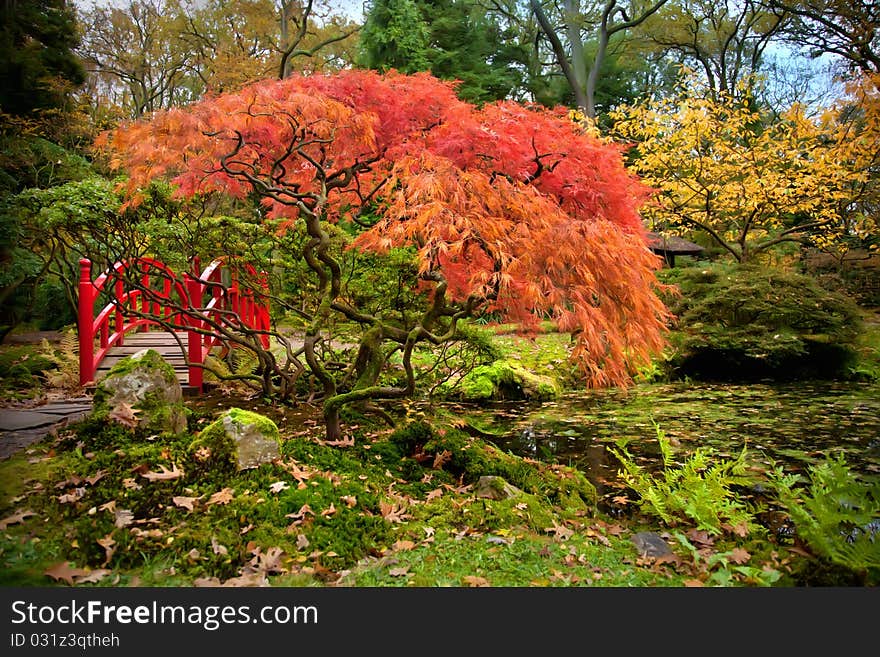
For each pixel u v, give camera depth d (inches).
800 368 365.4
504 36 846.5
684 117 448.1
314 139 172.4
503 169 160.7
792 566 110.7
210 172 161.0
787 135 444.8
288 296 224.8
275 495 116.8
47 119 430.0
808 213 532.7
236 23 730.8
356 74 171.2
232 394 222.2
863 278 555.5
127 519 103.3
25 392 205.6
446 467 156.4
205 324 235.6
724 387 326.3
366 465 147.3
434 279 164.7
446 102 170.9
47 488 113.3
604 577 102.7
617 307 158.9
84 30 728.3
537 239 144.2
